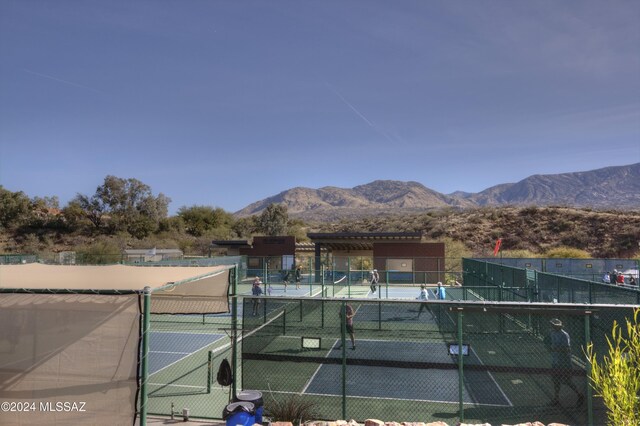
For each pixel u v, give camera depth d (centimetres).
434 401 861
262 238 4175
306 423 727
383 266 3762
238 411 663
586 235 6450
